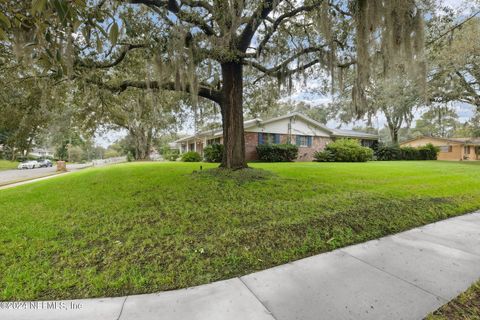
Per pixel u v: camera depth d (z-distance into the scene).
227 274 2.09
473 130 20.00
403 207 3.91
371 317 1.55
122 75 7.23
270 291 1.84
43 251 2.47
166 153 26.55
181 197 4.48
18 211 3.83
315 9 4.92
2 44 3.73
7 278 1.99
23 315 1.59
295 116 16.44
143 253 2.41
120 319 1.54
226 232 2.90
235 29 4.71
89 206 4.01
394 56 4.11
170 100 8.41
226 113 6.77
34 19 1.42
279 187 5.24
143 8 5.12
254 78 8.77
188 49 5.14
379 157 18.67
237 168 6.67
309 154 17.39
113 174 7.56
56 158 43.50
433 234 3.03
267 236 2.79
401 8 3.81
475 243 2.75
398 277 2.04
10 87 5.88
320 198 4.39
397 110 13.59
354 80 5.79
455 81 11.48
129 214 3.58
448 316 1.57
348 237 2.86
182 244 2.60
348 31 5.45
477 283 1.93
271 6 4.96
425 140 27.31
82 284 1.92
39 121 6.95
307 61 6.25
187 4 4.99
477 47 9.59
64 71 1.74
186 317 1.55
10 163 28.36
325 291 1.84
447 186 5.62
